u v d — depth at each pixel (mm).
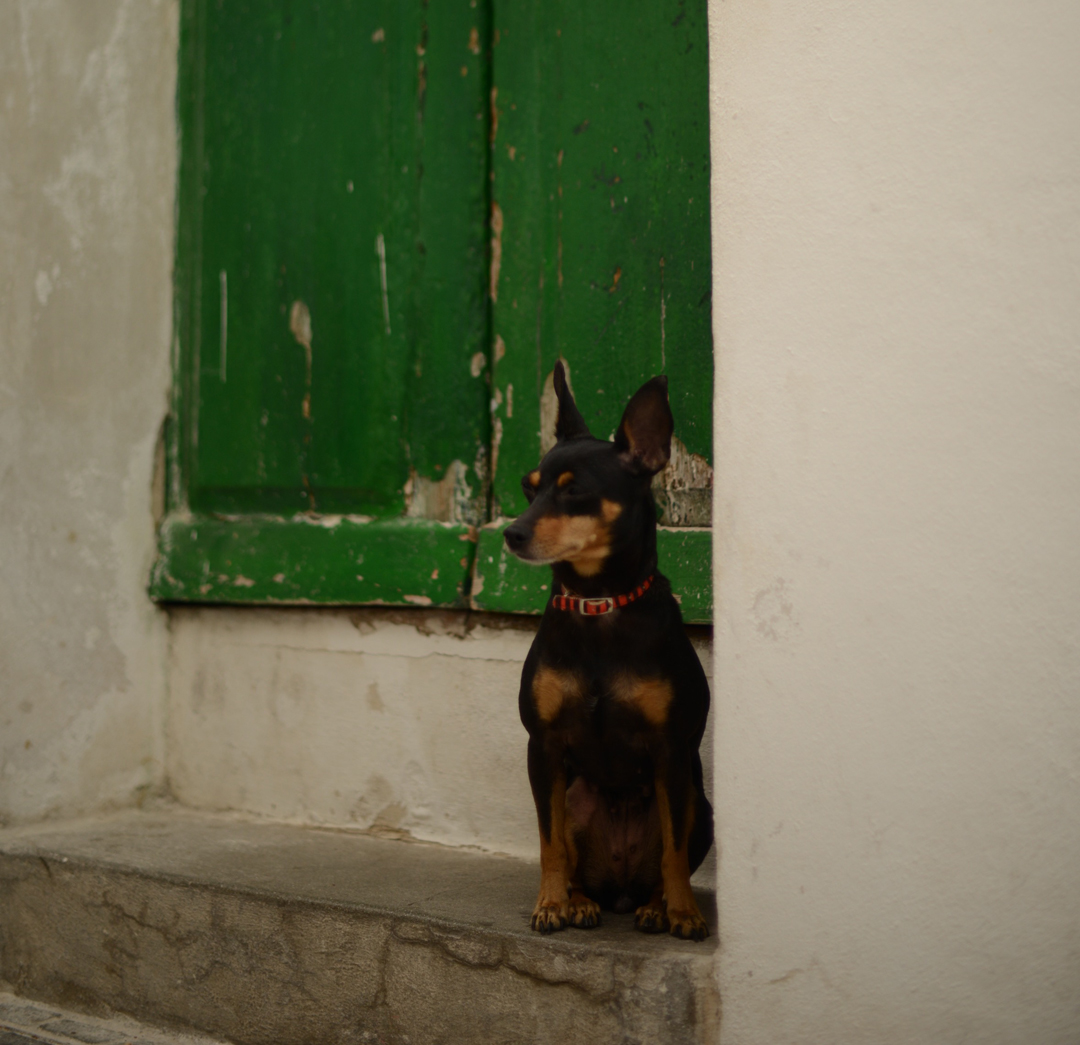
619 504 2285
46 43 3494
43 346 3436
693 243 2957
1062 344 1775
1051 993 1764
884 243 1899
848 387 1921
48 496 3424
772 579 1973
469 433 3309
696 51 2973
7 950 3006
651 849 2445
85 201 3590
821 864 1921
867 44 1918
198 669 3691
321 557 3414
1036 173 1796
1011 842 1792
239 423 3717
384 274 3469
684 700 2297
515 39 3268
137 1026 2746
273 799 3498
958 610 1832
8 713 3268
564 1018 2162
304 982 2498
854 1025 1892
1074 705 1757
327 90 3592
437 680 3223
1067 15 1780
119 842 3152
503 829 3076
